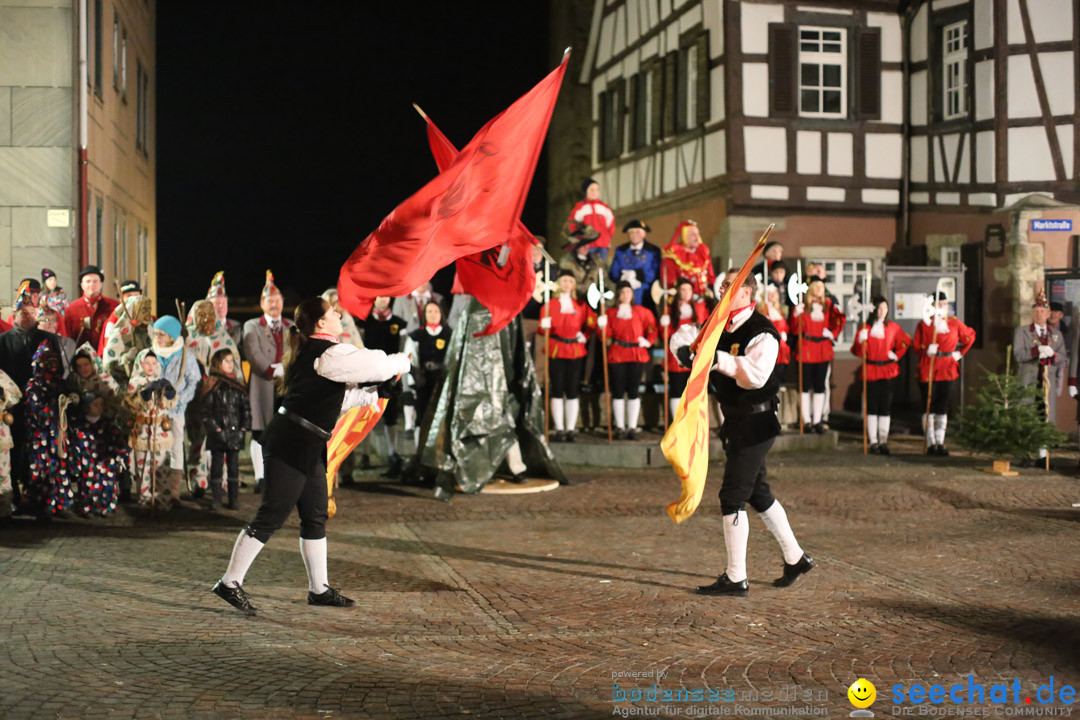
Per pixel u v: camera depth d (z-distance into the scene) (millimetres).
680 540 8547
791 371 15320
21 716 4562
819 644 5746
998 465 12023
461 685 5043
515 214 7605
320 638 5801
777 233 18312
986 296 16922
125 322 9820
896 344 13703
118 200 17984
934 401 13625
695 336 6992
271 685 5000
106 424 9094
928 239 18203
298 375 6250
